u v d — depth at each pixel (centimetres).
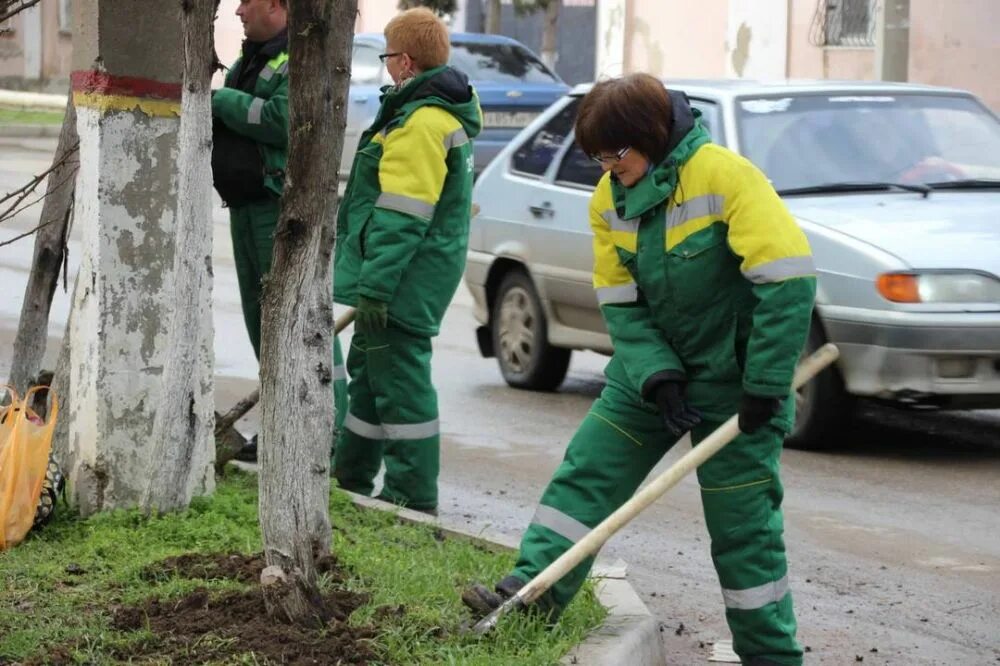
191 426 890
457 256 997
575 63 4388
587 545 691
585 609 758
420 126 952
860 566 994
